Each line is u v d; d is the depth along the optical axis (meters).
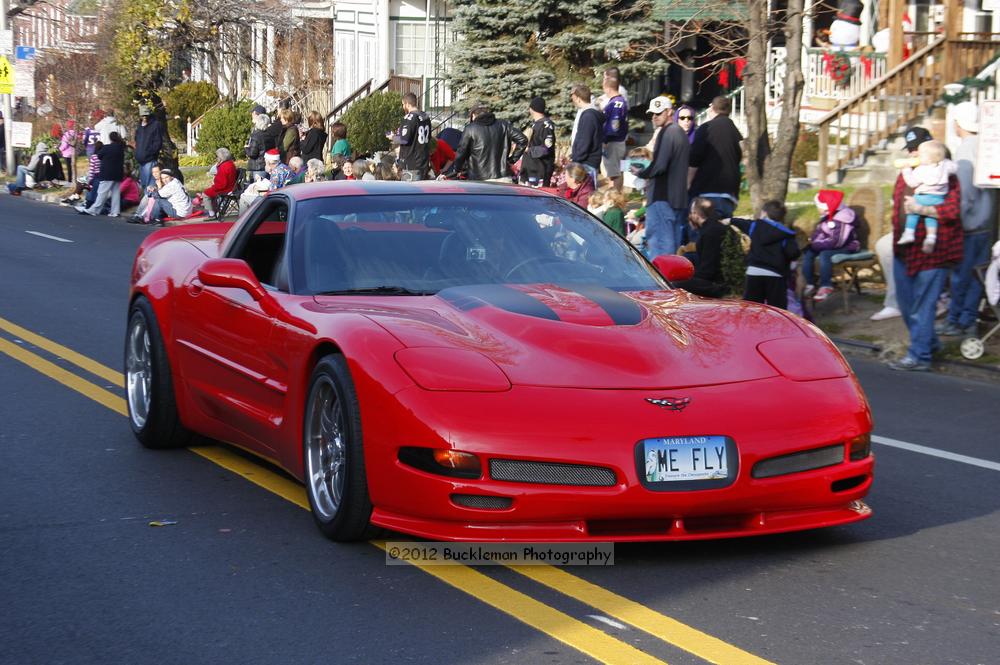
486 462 4.31
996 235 10.34
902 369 9.76
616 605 4.21
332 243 5.64
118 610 4.21
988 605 4.27
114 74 30.36
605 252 5.91
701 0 16.72
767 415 4.52
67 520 5.27
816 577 4.54
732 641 3.90
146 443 6.57
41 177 29.91
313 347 5.00
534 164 16.03
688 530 4.48
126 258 16.31
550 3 23.42
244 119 33.31
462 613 4.15
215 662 3.76
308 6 34.16
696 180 13.15
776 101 21.31
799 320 5.31
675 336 4.90
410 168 18.25
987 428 7.54
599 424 4.36
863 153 17.12
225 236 6.54
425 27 31.17
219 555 4.79
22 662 3.78
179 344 6.29
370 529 4.83
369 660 3.76
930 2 20.25
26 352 9.30
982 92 16.05
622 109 17.03
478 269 5.56
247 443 5.89
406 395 4.46
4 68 32.00
